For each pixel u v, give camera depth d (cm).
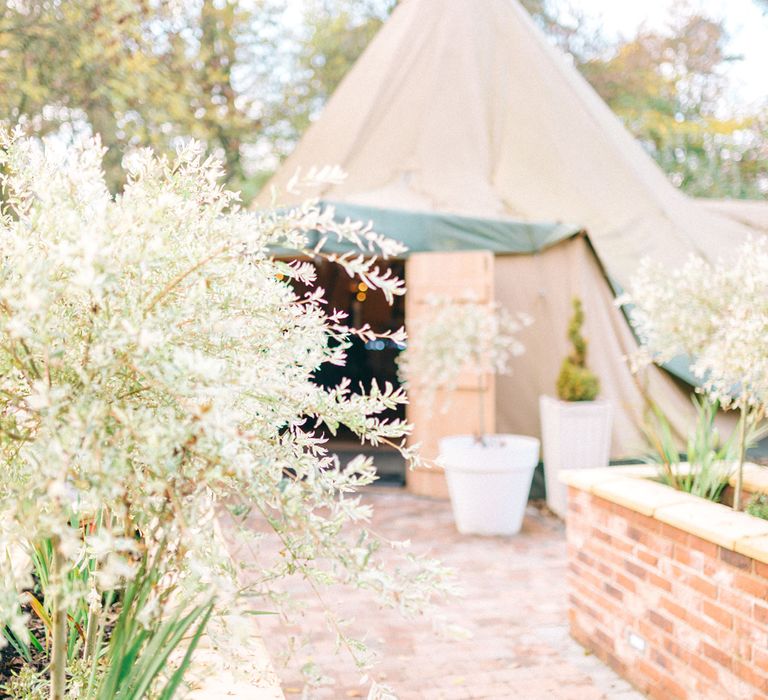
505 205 877
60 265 149
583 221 835
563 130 915
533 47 990
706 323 400
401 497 797
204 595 165
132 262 146
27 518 142
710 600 328
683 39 2023
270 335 179
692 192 2036
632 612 386
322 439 185
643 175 930
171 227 168
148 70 1129
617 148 930
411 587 151
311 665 168
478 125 951
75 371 159
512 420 802
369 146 934
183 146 181
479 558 600
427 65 991
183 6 1263
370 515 159
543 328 801
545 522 710
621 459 768
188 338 167
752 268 370
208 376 133
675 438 777
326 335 189
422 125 941
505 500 656
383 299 1402
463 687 385
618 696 376
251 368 162
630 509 386
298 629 455
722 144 2008
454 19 1012
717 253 870
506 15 1034
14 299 146
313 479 163
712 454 439
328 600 502
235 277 173
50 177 167
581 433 709
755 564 302
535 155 904
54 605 169
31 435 165
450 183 897
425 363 762
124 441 152
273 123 1817
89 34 1005
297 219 164
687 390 793
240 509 173
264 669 212
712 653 327
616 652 401
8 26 959
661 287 414
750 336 347
